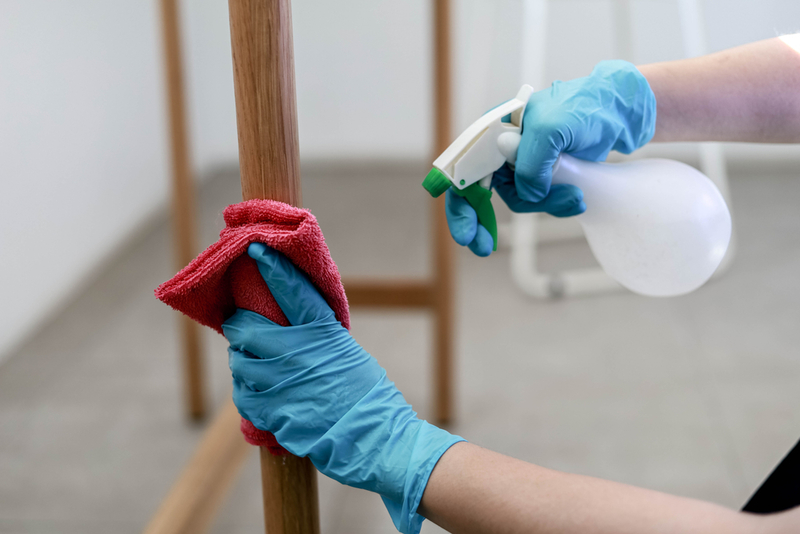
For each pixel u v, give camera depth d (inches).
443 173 21.7
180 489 46.1
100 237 100.1
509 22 117.9
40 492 58.4
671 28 117.3
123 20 104.5
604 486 18.2
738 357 74.6
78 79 92.4
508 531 18.2
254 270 19.8
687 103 25.5
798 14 113.6
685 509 17.5
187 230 62.1
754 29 115.2
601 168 24.0
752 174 124.0
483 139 21.7
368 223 112.4
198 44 131.5
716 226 24.0
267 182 19.0
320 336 20.4
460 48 117.9
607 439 63.1
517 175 22.5
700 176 24.5
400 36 129.0
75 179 92.6
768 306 84.0
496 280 95.4
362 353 21.1
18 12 77.8
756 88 25.2
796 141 26.8
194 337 66.2
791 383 69.7
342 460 19.7
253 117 18.4
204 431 66.7
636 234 24.1
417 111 133.9
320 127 136.7
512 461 19.2
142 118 111.7
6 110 76.2
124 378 75.1
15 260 79.6
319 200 123.1
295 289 19.9
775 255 95.7
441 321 63.0
